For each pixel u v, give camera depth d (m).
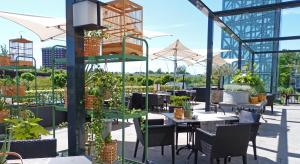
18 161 1.69
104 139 2.34
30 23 4.26
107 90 2.35
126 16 2.43
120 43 2.37
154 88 11.23
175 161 3.71
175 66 9.82
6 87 4.90
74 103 2.35
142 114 2.60
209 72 5.96
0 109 3.80
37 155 1.94
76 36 2.34
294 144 4.69
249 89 5.12
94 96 2.33
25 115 3.48
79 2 2.22
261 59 12.27
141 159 3.73
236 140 3.00
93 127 2.26
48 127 5.73
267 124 6.62
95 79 2.40
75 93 2.34
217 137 2.90
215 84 11.29
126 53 2.36
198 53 8.00
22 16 4.31
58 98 4.66
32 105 5.48
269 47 11.18
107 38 2.44
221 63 10.16
